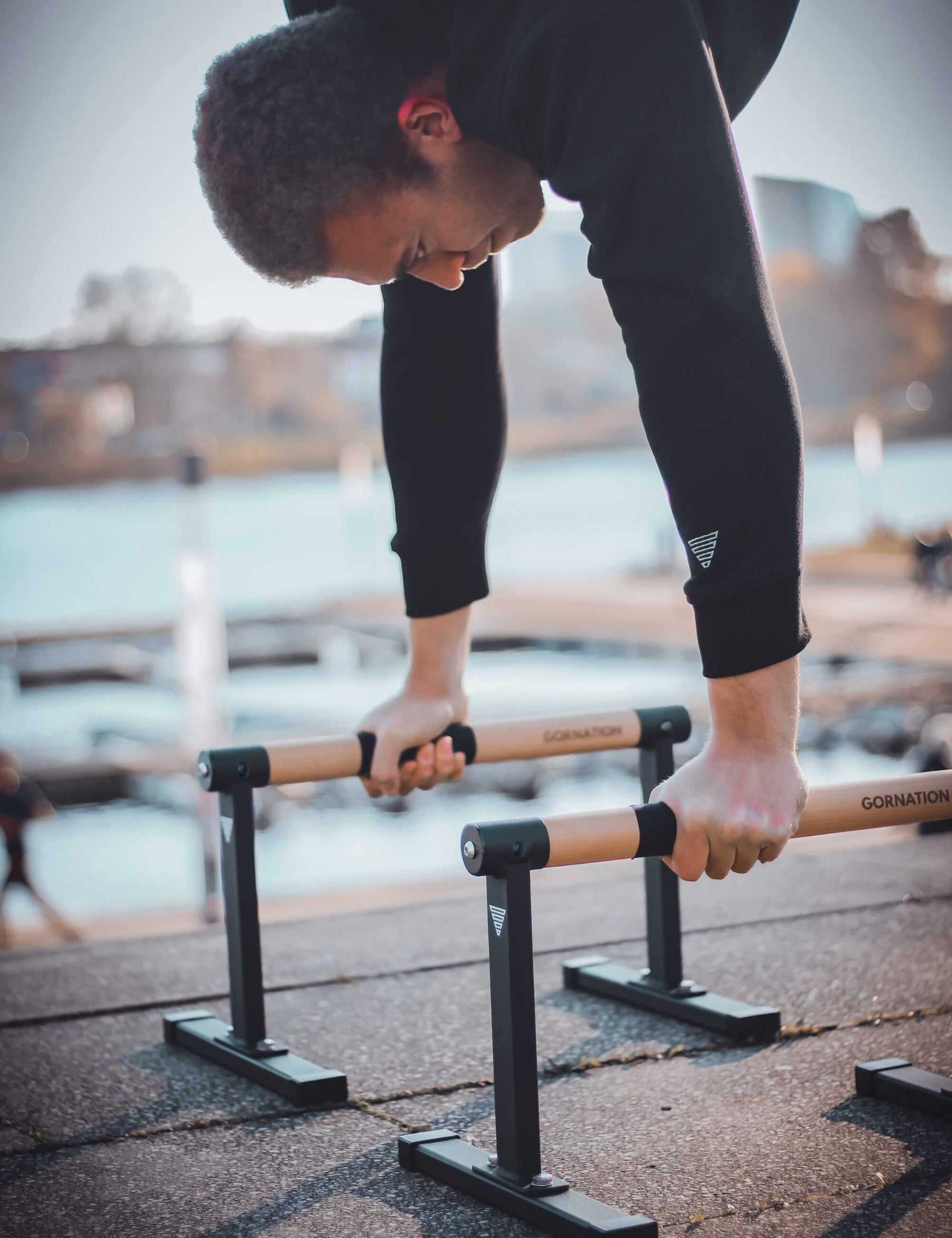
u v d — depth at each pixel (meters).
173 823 11.39
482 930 2.37
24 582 39.84
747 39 1.21
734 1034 1.73
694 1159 1.35
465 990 2.01
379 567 38.81
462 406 1.60
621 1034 1.78
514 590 26.72
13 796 6.03
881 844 2.99
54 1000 2.04
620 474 65.44
